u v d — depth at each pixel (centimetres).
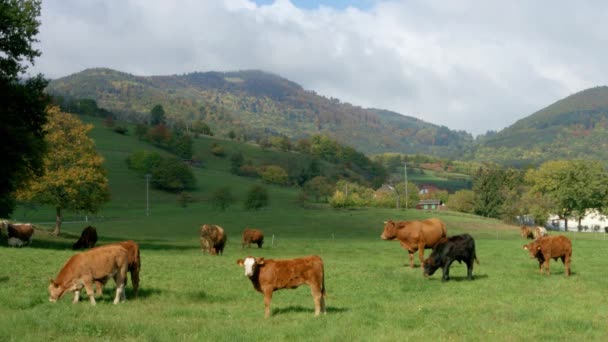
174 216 11106
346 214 11650
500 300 1936
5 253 2977
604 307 1784
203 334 1337
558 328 1455
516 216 11381
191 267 2806
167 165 15012
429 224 2977
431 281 2416
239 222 10238
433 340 1298
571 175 11612
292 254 4650
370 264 3195
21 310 1549
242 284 2275
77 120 5566
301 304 1862
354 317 1559
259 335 1339
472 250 2467
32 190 5253
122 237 6956
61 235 5553
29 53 3769
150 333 1314
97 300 1798
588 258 3809
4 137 3534
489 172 13650
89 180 5444
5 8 3562
